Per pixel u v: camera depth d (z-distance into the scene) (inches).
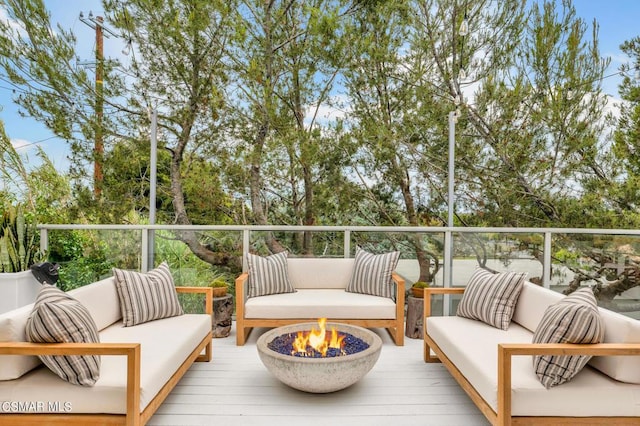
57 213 218.4
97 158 211.6
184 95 216.8
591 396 77.5
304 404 101.9
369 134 216.4
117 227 173.5
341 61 206.7
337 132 216.5
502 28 227.1
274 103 197.0
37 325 77.2
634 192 204.5
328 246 179.6
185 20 198.4
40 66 190.4
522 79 219.5
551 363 77.5
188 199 233.9
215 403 102.2
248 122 213.5
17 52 188.9
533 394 77.4
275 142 207.6
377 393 108.3
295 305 144.5
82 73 199.9
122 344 77.7
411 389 111.0
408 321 156.6
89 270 175.0
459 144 221.3
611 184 210.2
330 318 144.2
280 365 99.4
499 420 78.1
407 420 94.8
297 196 241.0
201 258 177.3
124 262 175.3
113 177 218.5
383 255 160.4
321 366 97.4
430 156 230.7
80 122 207.3
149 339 104.3
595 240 174.1
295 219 245.6
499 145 215.8
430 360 130.0
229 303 158.2
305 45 209.3
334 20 191.2
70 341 79.0
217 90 206.5
